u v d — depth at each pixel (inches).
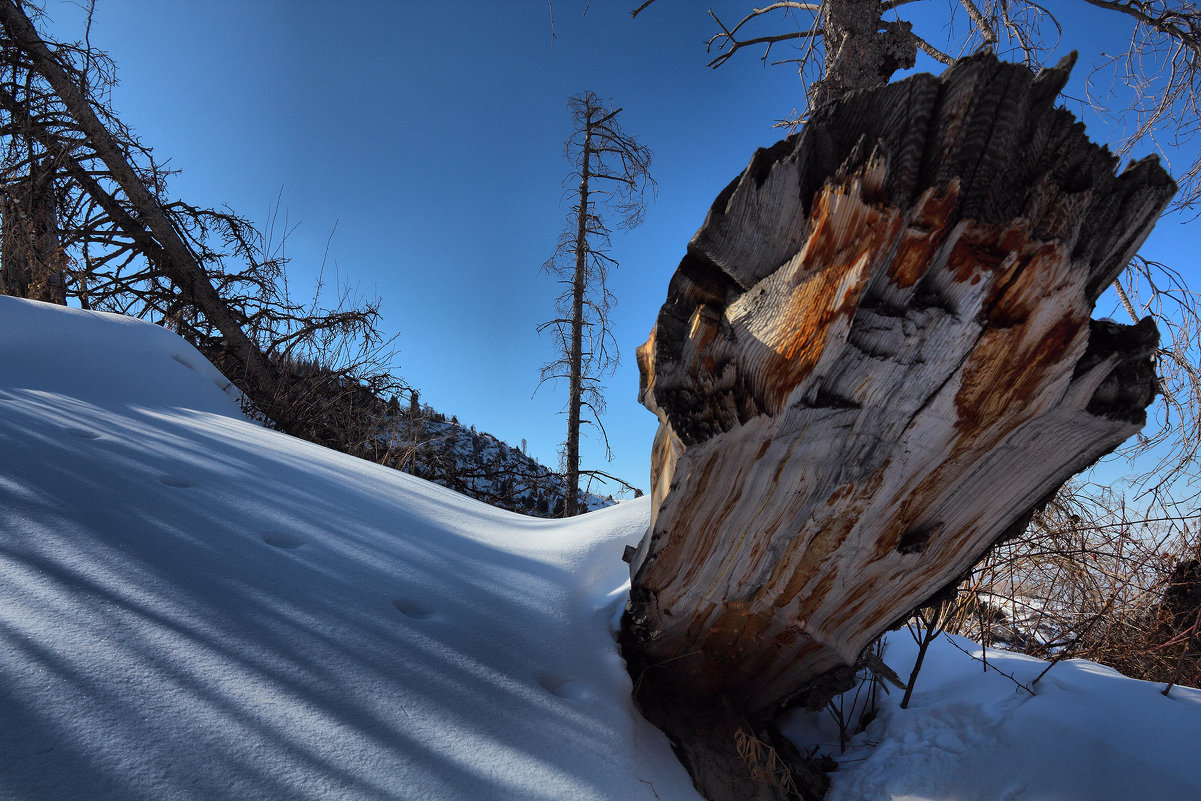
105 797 44.4
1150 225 56.3
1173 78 191.6
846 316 58.1
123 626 61.7
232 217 339.6
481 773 59.0
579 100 421.1
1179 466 146.9
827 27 205.3
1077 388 60.1
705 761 79.2
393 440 309.9
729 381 64.9
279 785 50.0
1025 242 55.1
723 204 67.4
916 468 65.2
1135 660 123.0
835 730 98.5
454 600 86.7
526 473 400.2
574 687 78.6
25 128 294.5
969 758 82.6
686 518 70.4
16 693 50.2
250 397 261.1
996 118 55.2
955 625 135.6
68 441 102.7
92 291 311.4
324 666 65.2
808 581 72.9
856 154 56.4
